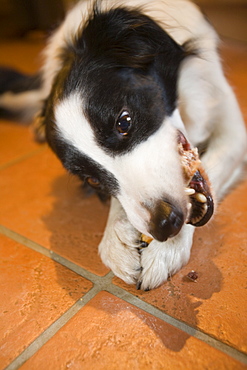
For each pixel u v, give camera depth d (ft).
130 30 2.24
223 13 6.56
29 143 3.30
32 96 3.77
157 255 2.07
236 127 2.50
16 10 6.77
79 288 2.10
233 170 2.47
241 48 4.97
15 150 3.22
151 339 1.88
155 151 2.08
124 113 2.11
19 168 2.98
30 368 1.86
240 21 6.04
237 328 1.87
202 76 2.42
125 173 2.08
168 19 2.39
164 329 1.90
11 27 6.90
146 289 2.04
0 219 2.54
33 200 2.66
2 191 2.77
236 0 6.51
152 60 2.25
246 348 1.81
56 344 1.91
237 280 2.02
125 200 2.08
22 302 2.07
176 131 2.17
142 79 2.20
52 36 2.69
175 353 1.83
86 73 2.19
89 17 2.33
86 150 2.15
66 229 2.41
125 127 2.10
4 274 2.21
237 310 1.92
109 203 2.52
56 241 2.35
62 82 2.24
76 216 2.50
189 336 1.87
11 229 2.46
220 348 1.83
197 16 2.51
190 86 2.38
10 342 1.94
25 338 1.94
